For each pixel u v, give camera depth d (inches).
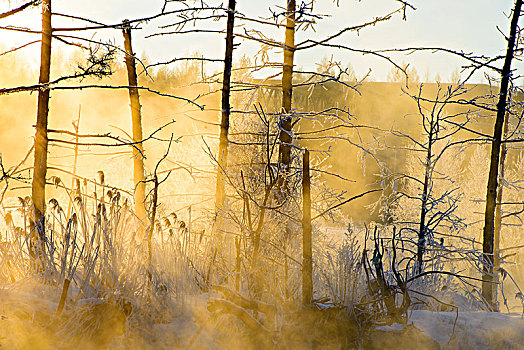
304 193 187.8
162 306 169.3
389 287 187.6
